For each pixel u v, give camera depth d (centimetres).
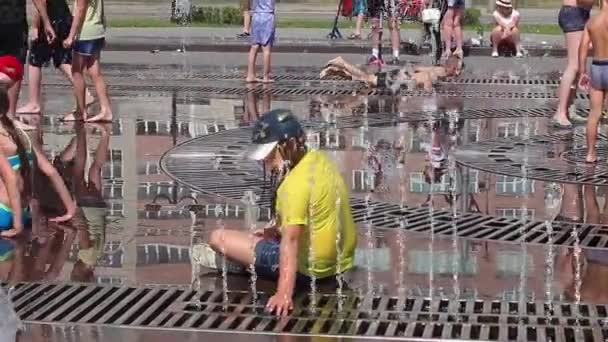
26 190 803
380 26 1900
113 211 858
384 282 663
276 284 661
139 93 1550
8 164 774
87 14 1254
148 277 679
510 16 2119
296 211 614
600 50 1015
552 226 812
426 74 1630
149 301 631
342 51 2198
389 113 1366
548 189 938
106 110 1286
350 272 684
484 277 676
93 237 777
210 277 677
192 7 3030
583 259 719
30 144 816
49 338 567
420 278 672
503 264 707
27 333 575
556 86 1645
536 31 2664
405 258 720
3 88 780
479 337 569
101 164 1041
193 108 1402
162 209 863
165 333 575
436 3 2050
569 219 834
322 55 2156
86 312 612
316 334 572
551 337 570
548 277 676
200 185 948
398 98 1511
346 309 613
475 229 803
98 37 1266
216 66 1925
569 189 937
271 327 584
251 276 677
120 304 627
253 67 1680
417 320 595
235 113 1363
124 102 1456
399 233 788
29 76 1348
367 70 1805
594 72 1022
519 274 682
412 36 2420
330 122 1291
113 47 2227
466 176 988
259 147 630
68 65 1344
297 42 2273
